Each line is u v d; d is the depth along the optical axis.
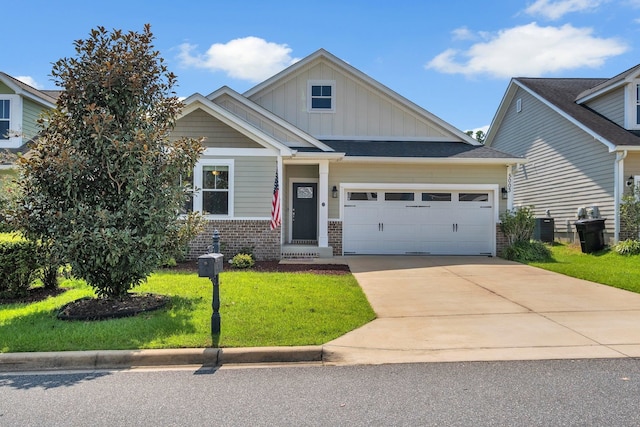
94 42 7.08
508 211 15.41
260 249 13.41
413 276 10.93
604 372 4.90
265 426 3.73
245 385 4.66
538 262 13.38
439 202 15.57
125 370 5.18
